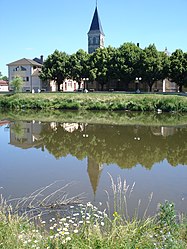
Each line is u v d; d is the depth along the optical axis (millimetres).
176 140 18906
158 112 37906
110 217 7000
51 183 10133
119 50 56562
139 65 53594
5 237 4340
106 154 14875
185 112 37781
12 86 58688
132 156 14516
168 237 4285
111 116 33688
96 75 56188
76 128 24266
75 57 59156
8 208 6766
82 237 4508
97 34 91062
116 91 56000
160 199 8602
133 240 4281
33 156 14398
